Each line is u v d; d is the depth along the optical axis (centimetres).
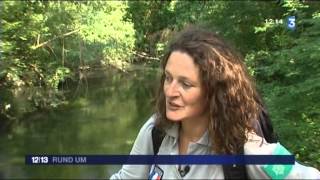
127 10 2095
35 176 746
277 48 863
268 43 954
